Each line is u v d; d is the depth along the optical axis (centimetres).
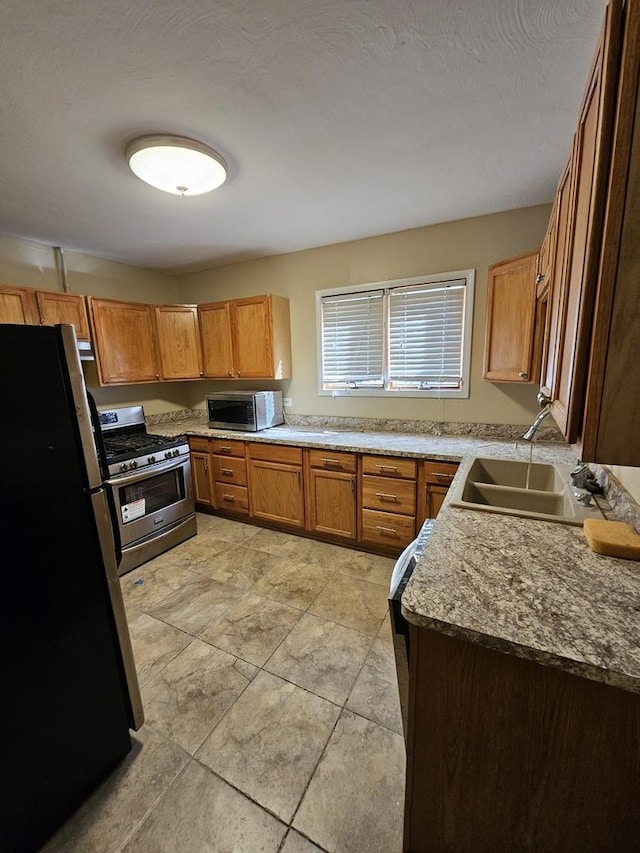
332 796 121
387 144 171
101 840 111
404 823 98
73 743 118
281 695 158
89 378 313
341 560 269
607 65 67
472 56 122
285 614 209
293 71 126
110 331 311
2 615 100
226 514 354
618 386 75
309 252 325
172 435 333
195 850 109
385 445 262
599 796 79
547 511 161
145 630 198
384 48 118
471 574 98
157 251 319
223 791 123
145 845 110
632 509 118
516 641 74
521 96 141
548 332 146
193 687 162
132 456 265
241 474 327
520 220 246
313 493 292
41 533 108
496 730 84
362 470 266
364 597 224
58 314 277
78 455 118
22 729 105
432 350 288
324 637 191
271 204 232
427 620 82
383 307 300
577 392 82
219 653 181
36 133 155
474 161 187
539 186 215
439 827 95
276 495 311
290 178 200
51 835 113
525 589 91
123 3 100
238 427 336
